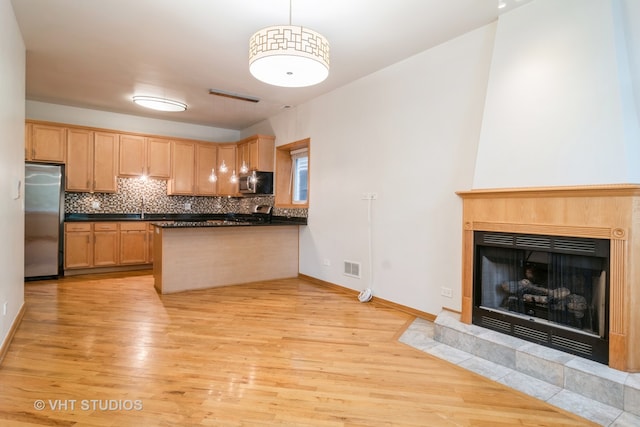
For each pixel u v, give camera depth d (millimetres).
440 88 3551
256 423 1901
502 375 2465
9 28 2801
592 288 2395
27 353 2703
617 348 2186
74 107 5938
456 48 3404
